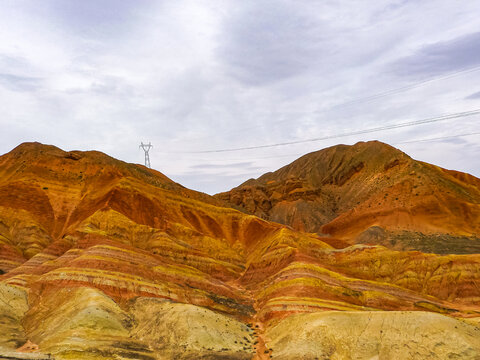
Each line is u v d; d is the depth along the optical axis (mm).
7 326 67500
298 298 77062
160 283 80750
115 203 117062
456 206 147250
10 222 110688
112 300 72625
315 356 60250
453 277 91812
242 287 100125
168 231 117625
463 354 55625
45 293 75500
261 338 70500
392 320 62969
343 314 66938
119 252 83688
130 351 60938
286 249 99875
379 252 102500
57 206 122875
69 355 56344
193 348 62500
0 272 92438
